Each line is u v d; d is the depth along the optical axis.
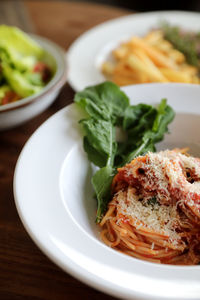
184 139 0.55
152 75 0.66
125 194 0.50
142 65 0.67
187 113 0.54
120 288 0.39
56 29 0.82
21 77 0.65
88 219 0.48
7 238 0.49
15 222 0.51
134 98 0.55
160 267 0.41
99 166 0.51
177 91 0.55
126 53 0.72
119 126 0.53
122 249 0.49
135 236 0.48
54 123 0.51
